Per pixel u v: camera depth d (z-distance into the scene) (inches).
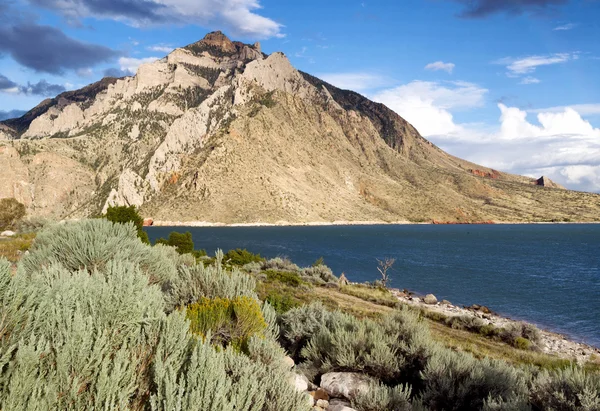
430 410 243.3
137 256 328.8
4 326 107.7
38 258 294.5
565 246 4239.7
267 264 1316.4
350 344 302.5
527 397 243.3
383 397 237.8
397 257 3073.3
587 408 211.2
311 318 374.0
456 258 3080.7
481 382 254.4
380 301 956.0
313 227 7598.4
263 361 216.4
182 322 141.3
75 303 128.0
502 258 3122.5
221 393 117.5
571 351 780.0
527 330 784.3
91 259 294.8
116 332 125.0
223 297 291.4
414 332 332.2
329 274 1295.5
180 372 131.6
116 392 109.5
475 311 1288.1
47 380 103.6
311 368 302.2
